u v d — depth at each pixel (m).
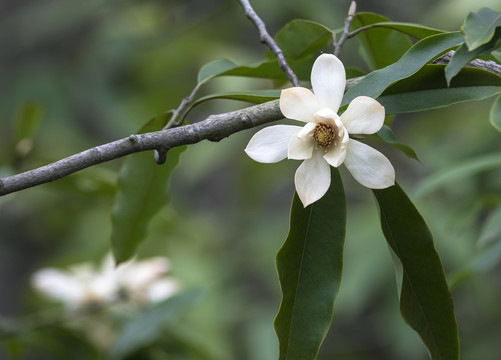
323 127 1.28
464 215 1.74
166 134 1.30
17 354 1.71
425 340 1.32
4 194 1.28
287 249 1.32
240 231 2.98
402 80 1.31
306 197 1.28
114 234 1.48
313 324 1.31
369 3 2.95
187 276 2.49
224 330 2.47
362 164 1.28
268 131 1.29
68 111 3.14
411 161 2.67
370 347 2.96
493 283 2.62
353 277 2.47
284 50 1.46
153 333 1.63
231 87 2.56
